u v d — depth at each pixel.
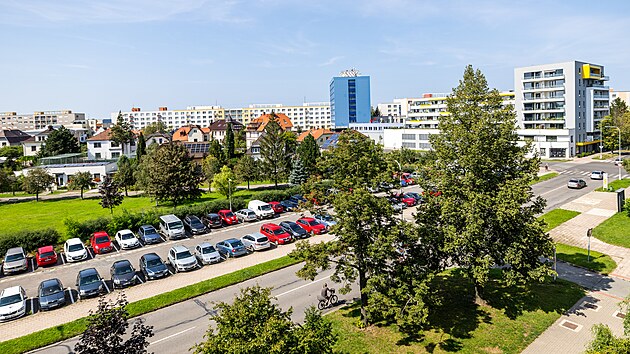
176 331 21.17
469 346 18.27
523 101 97.56
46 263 31.47
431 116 137.50
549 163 82.81
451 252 20.19
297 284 26.61
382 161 20.22
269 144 61.19
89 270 27.20
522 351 17.91
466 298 22.95
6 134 128.50
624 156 88.25
